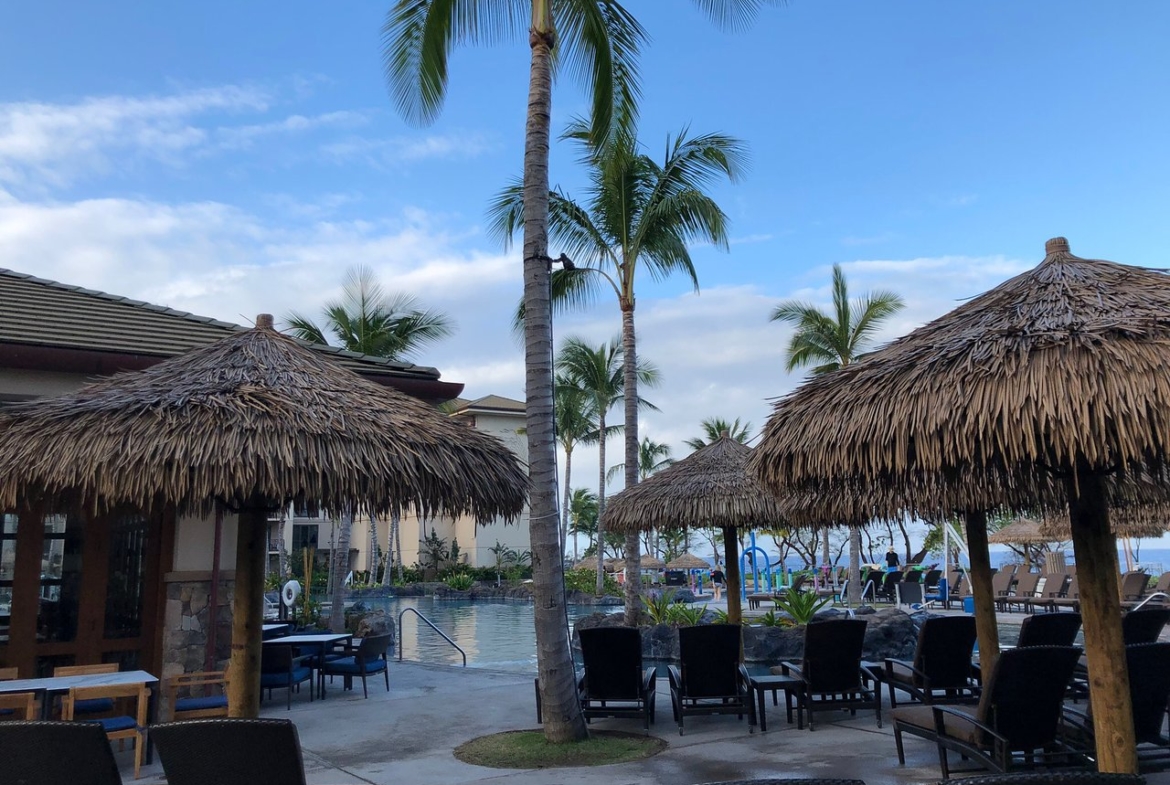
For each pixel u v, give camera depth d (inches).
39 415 211.6
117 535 343.0
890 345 204.4
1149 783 213.8
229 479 189.8
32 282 425.1
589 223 711.1
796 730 305.3
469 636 942.4
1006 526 1087.0
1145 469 240.7
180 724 140.9
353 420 212.7
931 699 291.1
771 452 206.5
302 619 705.6
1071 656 206.1
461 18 395.9
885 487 258.8
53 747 140.0
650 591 1328.7
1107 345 155.8
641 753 270.2
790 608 683.4
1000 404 158.9
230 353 229.9
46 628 325.7
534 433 295.7
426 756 273.6
